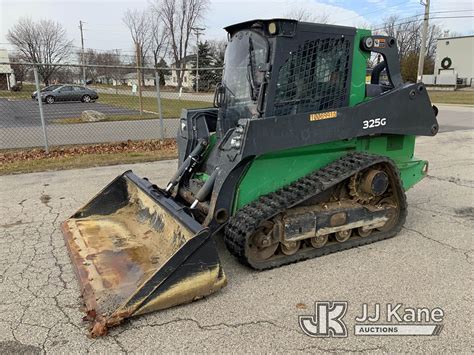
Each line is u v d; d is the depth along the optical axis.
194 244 3.29
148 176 7.60
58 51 58.69
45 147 9.73
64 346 2.89
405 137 5.09
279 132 3.87
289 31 3.91
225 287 3.65
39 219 5.35
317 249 4.27
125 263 3.79
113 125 14.30
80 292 3.55
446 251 4.40
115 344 2.91
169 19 63.22
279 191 4.07
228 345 2.89
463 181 7.36
